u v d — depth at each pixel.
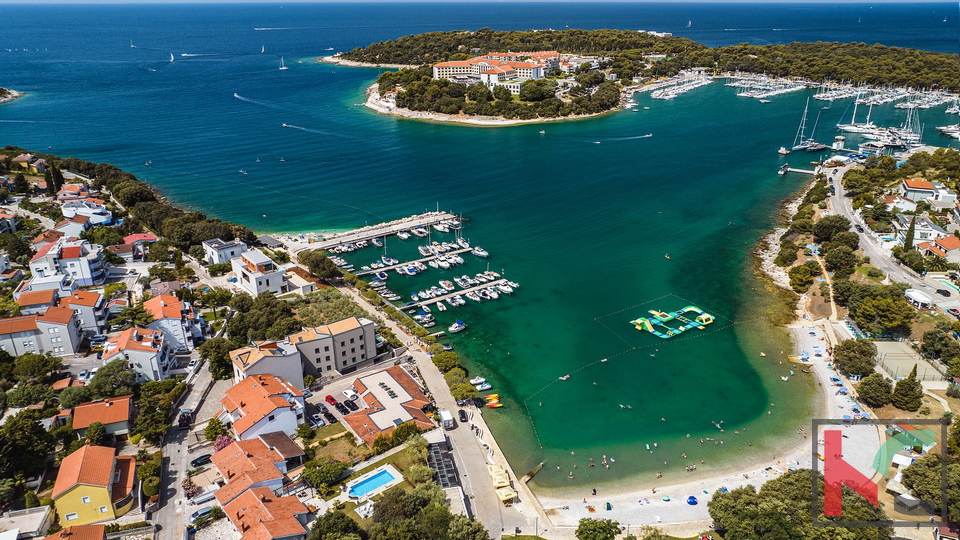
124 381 145.25
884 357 164.50
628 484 129.50
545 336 187.00
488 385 161.75
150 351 151.75
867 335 176.62
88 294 176.75
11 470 115.88
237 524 108.25
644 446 141.12
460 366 171.00
